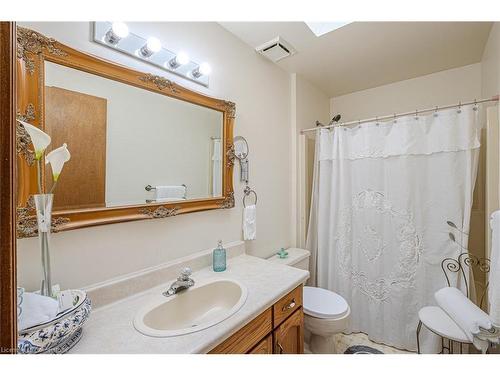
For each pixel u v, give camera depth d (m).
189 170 1.36
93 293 0.96
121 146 1.08
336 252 2.00
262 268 1.42
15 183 0.39
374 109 2.64
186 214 1.35
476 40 1.76
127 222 1.09
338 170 2.00
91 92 0.98
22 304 0.65
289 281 1.23
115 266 1.05
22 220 0.79
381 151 1.79
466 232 1.51
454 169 1.54
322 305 1.57
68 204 0.91
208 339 0.78
